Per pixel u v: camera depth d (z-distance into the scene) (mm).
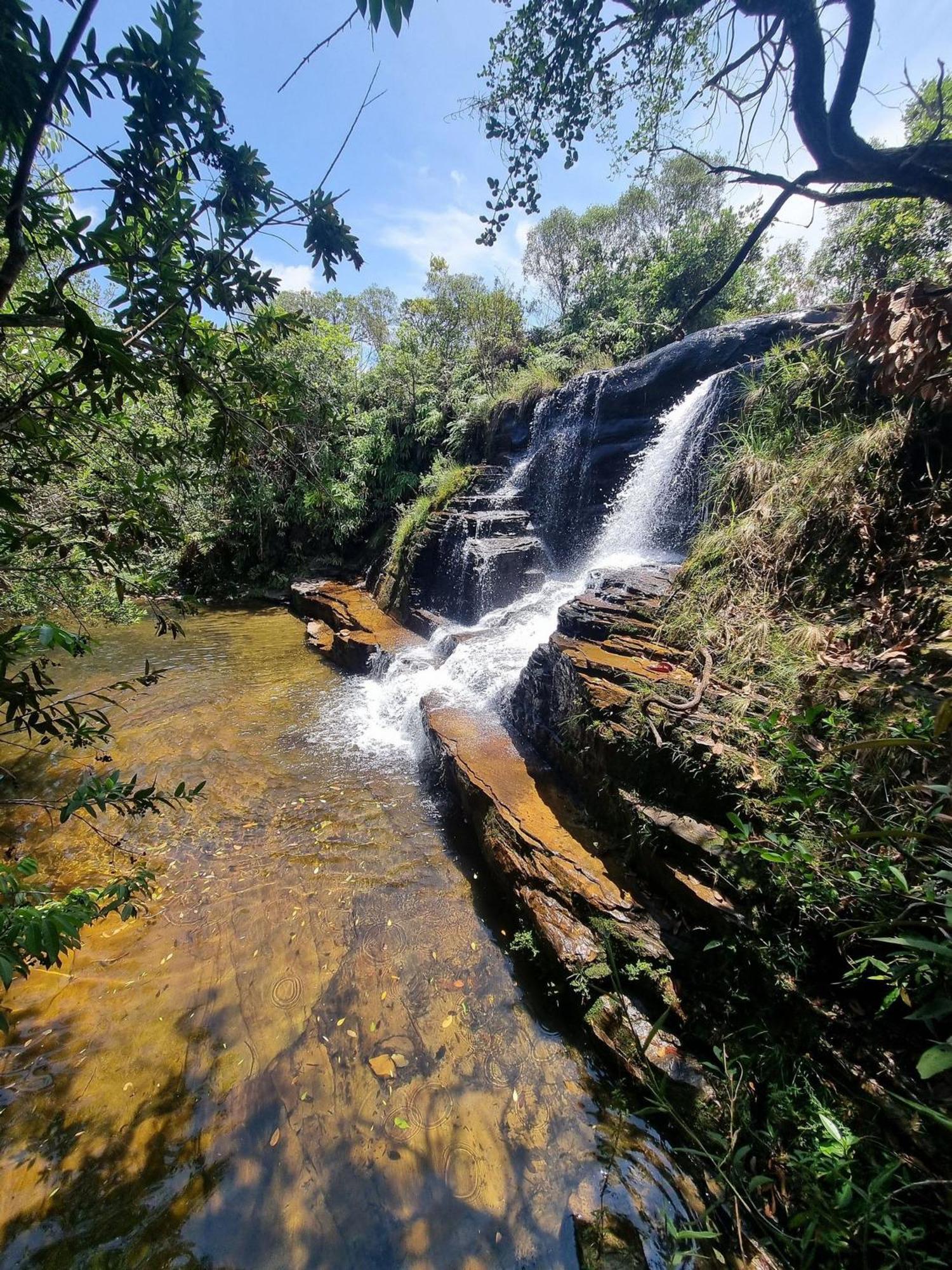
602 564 7344
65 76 1186
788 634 3355
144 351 1710
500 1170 2275
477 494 9820
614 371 8414
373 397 12828
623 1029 2553
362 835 4398
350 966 3207
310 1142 2377
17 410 1441
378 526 12500
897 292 3492
